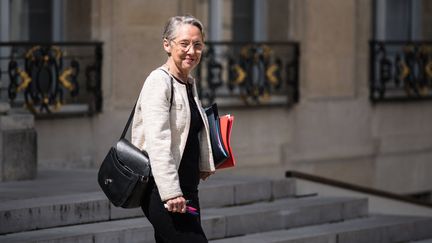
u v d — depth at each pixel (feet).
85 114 46.01
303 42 54.44
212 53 50.44
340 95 56.29
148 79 24.21
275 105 53.01
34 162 39.06
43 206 31.94
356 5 56.90
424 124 61.57
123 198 24.21
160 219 24.06
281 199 39.14
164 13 48.67
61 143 45.14
